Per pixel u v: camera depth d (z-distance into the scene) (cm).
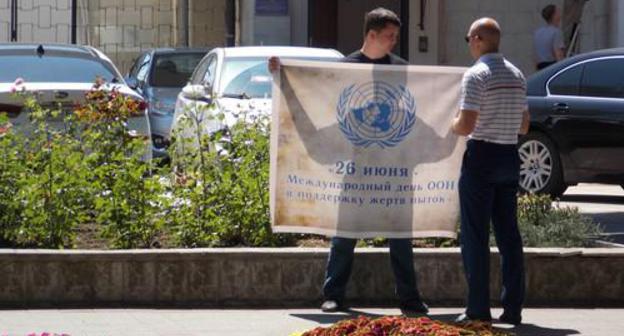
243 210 1246
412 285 1117
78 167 1243
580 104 1823
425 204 1119
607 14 2888
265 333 1017
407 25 3159
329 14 3167
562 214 1345
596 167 1814
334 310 1117
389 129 1111
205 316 1091
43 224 1224
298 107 1111
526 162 1861
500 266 1164
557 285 1170
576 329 1054
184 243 1241
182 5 3384
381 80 1109
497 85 1022
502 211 1048
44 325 1039
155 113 2286
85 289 1128
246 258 1139
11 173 1234
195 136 1330
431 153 1115
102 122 1287
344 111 1111
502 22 3148
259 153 1270
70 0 3475
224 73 1808
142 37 3484
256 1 3016
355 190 1111
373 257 1153
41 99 1573
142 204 1235
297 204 1117
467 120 1016
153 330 1024
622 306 1171
